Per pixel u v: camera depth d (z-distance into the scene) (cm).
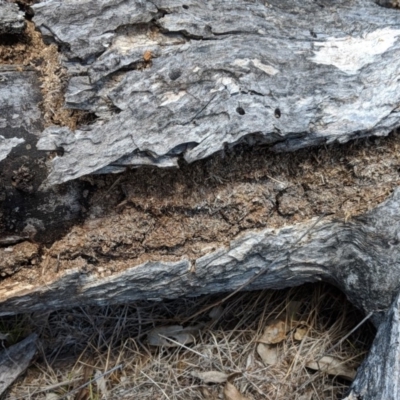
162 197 54
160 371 67
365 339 66
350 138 55
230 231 57
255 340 68
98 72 50
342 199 58
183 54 51
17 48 54
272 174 57
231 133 51
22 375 67
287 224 58
